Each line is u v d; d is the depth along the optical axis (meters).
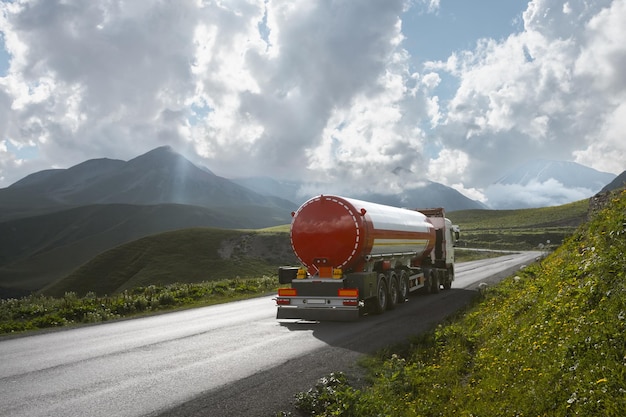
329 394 6.79
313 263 15.44
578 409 4.46
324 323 14.55
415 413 6.00
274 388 7.43
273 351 10.26
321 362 9.16
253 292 27.81
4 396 7.09
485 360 7.82
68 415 6.21
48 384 7.72
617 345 5.45
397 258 19.23
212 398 6.93
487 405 5.50
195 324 14.80
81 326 15.06
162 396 7.02
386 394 6.94
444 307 17.27
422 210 26.17
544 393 5.11
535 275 18.92
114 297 21.89
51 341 12.14
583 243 13.08
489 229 138.88
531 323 8.30
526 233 110.44
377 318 15.34
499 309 12.28
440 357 8.94
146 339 12.05
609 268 7.82
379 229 16.41
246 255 96.75
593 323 6.14
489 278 28.97
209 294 25.64
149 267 96.94
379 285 16.38
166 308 21.34
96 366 8.98
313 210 15.62
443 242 24.92
